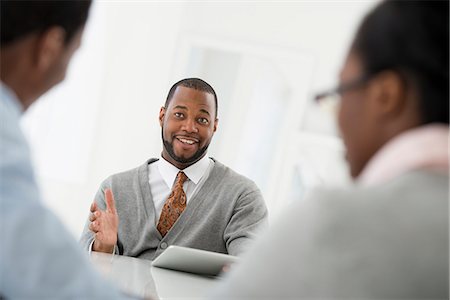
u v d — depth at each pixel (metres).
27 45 0.87
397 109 0.73
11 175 0.81
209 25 4.54
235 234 2.66
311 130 4.36
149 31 4.60
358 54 0.75
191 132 2.78
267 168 4.36
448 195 0.69
